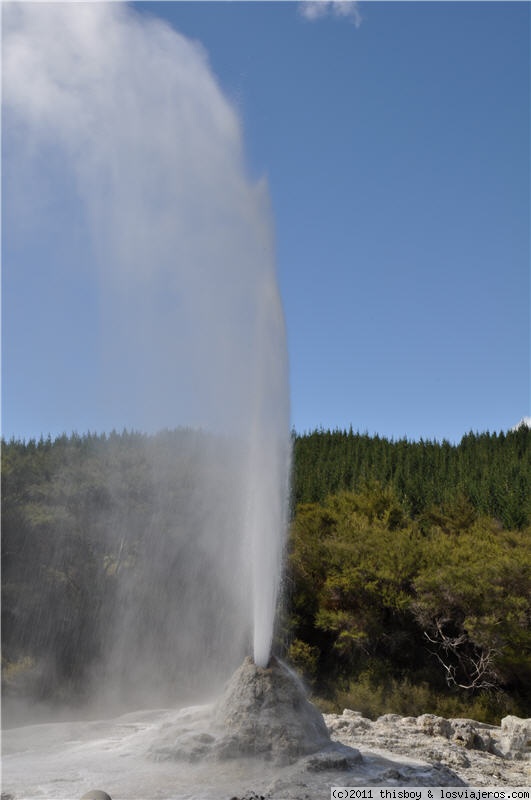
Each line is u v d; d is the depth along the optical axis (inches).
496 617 1241.4
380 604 1355.8
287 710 433.7
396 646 1333.7
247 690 443.2
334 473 3046.3
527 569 1326.3
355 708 1140.5
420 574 1342.3
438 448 4183.1
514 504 2338.8
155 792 355.9
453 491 2642.7
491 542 1739.7
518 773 510.9
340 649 1316.4
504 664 1209.4
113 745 489.4
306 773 385.1
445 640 1278.3
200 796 348.2
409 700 1170.0
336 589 1386.6
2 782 379.2
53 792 358.3
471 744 614.2
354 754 428.1
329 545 1499.8
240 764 398.3
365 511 1878.7
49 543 1251.2
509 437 4404.5
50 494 1264.8
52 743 514.3
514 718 671.1
